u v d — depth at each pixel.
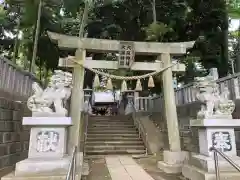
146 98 13.39
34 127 4.52
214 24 11.93
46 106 4.69
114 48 7.32
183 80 13.09
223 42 11.72
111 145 10.04
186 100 8.93
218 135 4.81
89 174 5.96
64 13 14.52
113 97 22.78
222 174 4.25
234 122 4.84
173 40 12.73
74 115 6.66
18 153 6.38
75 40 7.20
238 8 9.22
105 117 13.34
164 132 10.30
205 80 5.25
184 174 5.54
